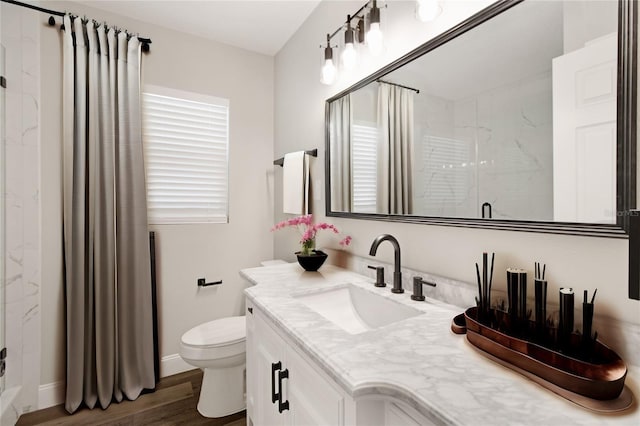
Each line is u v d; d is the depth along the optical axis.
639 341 0.66
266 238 2.62
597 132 0.73
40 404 1.79
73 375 1.78
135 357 1.97
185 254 2.28
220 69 2.41
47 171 1.82
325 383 0.77
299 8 2.00
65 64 1.80
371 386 0.61
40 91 1.80
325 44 1.88
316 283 1.39
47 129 1.82
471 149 1.02
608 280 0.72
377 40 1.27
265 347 1.16
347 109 1.65
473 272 1.03
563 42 0.79
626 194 0.69
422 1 1.03
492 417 0.51
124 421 1.70
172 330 2.21
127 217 1.98
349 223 1.67
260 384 1.21
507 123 0.91
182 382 2.10
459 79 1.06
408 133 1.27
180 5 1.96
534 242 0.86
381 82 1.41
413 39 1.25
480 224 0.99
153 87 2.15
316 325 0.91
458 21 1.07
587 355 0.63
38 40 1.79
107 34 1.94
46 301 1.82
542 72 0.83
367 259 1.54
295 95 2.26
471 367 0.67
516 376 0.63
